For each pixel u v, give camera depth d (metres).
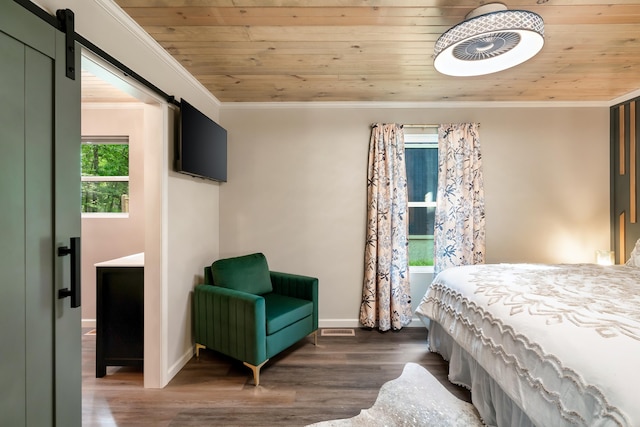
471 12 1.58
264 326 2.09
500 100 2.98
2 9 0.97
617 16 1.62
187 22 1.70
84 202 3.19
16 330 1.03
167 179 2.09
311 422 1.66
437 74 2.39
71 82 1.25
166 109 2.06
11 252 1.02
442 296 2.24
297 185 3.08
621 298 1.48
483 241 2.96
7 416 1.00
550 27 1.73
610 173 3.02
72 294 1.20
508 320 1.42
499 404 1.53
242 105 3.05
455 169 2.96
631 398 0.85
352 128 3.07
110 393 1.96
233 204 3.07
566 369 1.06
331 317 3.08
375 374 2.16
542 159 3.04
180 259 2.28
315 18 1.67
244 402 1.85
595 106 3.02
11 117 1.01
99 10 1.47
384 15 1.64
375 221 2.97
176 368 2.20
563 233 3.02
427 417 1.69
